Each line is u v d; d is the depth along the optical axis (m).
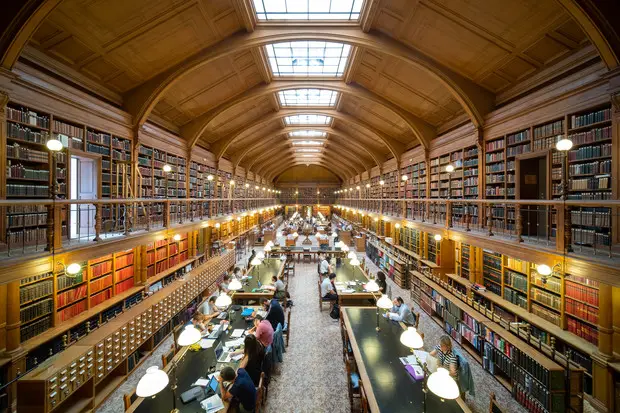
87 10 5.65
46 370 4.16
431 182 12.14
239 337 5.71
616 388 4.55
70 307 5.80
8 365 4.51
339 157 28.78
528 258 5.42
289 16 8.60
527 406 4.72
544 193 7.12
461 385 4.43
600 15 4.55
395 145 15.92
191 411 3.68
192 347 5.17
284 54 10.91
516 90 7.65
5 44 4.62
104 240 5.64
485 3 6.17
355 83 12.44
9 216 4.92
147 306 6.72
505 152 7.55
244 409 4.22
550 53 6.36
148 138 9.27
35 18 4.65
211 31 8.04
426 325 8.12
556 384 4.26
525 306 6.60
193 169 13.11
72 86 6.74
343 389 5.51
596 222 5.08
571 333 5.44
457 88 8.48
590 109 5.33
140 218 8.72
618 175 4.75
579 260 4.38
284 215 42.06
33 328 5.01
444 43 7.79
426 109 11.38
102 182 7.28
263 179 33.91
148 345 6.84
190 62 8.45
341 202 38.97
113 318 6.00
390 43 8.67
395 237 15.67
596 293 4.99
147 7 6.30
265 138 19.72
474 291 7.89
